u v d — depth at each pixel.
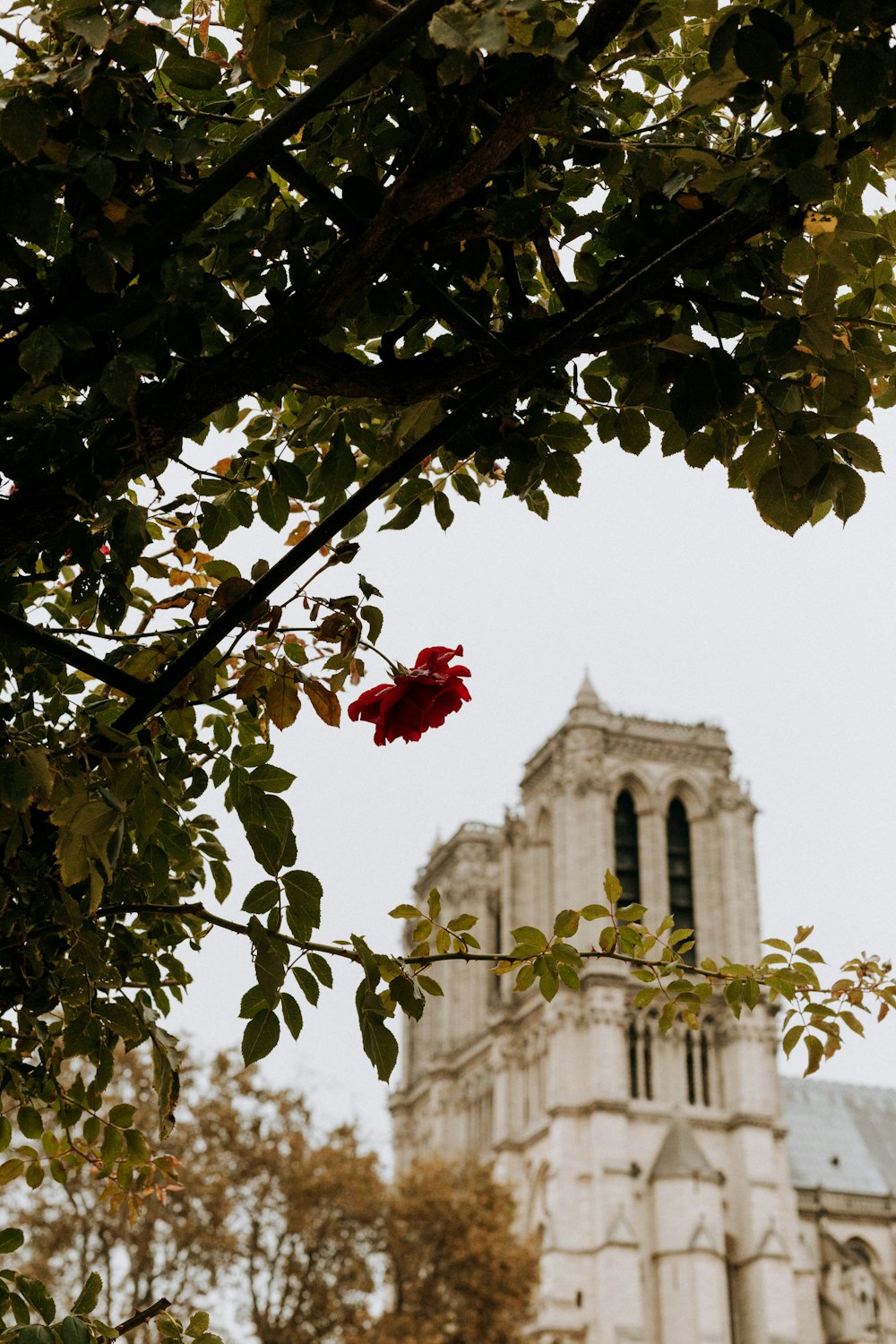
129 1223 6.24
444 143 4.10
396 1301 67.12
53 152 3.96
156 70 4.36
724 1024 104.12
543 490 5.83
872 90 3.77
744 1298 96.75
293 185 4.31
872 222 4.18
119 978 5.50
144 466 4.41
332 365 4.48
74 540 4.49
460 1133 118.12
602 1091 97.31
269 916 4.13
